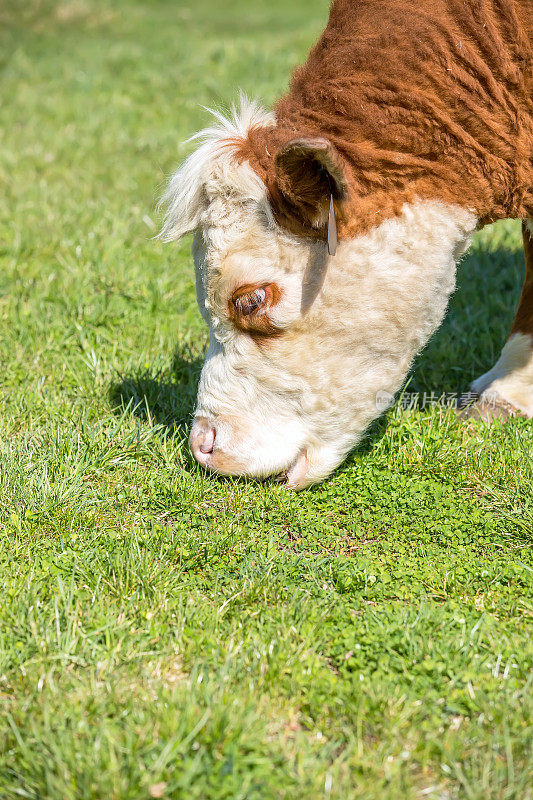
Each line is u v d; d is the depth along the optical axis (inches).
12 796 152.4
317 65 221.8
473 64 211.9
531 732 161.3
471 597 204.2
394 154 206.7
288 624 190.5
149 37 1024.2
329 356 221.0
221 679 173.6
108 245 419.5
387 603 202.2
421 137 208.4
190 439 241.4
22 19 1055.0
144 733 160.2
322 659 185.5
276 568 211.0
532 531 225.0
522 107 219.0
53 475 246.1
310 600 200.1
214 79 763.4
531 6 214.1
